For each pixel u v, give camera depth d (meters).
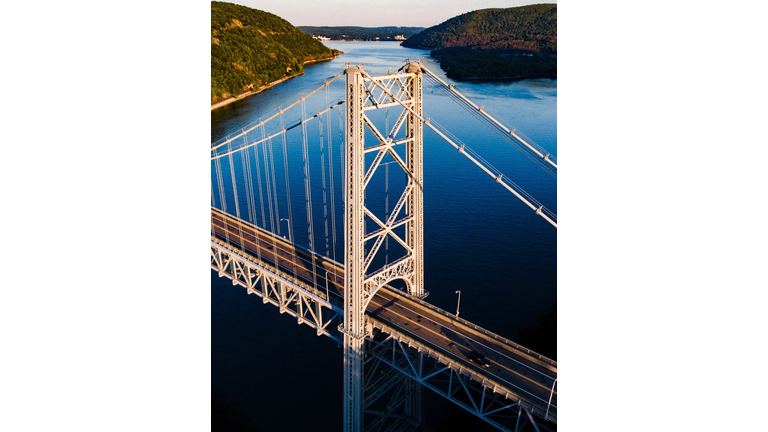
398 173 126.06
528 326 66.81
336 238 91.19
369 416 61.06
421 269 63.31
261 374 63.44
